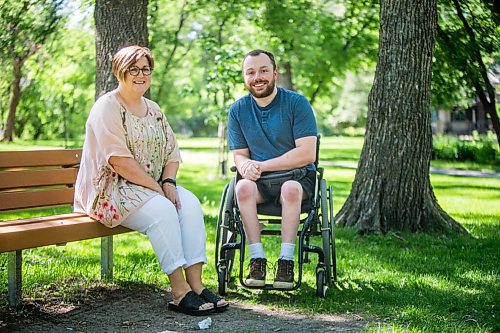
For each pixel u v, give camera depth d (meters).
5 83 13.72
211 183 13.68
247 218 4.38
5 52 10.76
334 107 36.84
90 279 4.79
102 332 3.69
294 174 4.50
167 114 34.81
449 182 14.79
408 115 7.02
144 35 7.40
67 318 3.92
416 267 5.52
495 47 10.02
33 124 26.05
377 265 5.58
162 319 3.94
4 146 20.44
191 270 4.15
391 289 4.76
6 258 5.34
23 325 3.77
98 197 4.08
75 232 3.95
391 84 7.02
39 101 20.44
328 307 4.24
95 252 5.93
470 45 9.85
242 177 4.64
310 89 22.58
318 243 6.57
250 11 15.64
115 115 4.09
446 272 5.34
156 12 15.23
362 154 7.27
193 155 23.58
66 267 5.12
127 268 5.14
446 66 10.09
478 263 5.73
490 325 3.85
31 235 3.68
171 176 4.34
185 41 18.78
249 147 4.72
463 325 3.83
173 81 27.58
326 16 16.88
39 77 13.97
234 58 12.93
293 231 4.33
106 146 4.04
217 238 4.59
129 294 4.47
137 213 4.04
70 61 14.14
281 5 15.27
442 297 4.51
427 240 6.73
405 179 7.05
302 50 17.20
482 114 33.50
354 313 4.13
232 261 4.86
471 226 7.88
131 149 4.16
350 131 49.12
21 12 9.77
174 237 4.02
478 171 18.88
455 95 11.83
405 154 7.04
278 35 15.60
